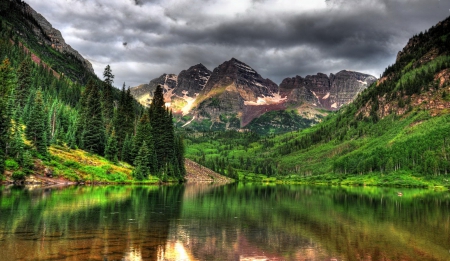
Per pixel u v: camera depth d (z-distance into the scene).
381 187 174.50
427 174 194.12
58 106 157.25
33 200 56.84
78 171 103.88
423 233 40.78
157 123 149.88
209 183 182.12
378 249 32.34
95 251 27.97
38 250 27.48
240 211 57.28
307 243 34.16
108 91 160.75
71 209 49.25
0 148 86.19
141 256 27.20
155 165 138.88
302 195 102.94
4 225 36.75
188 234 36.75
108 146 124.44
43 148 99.00
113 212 48.72
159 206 58.62
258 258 28.56
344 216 53.88
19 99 130.38
